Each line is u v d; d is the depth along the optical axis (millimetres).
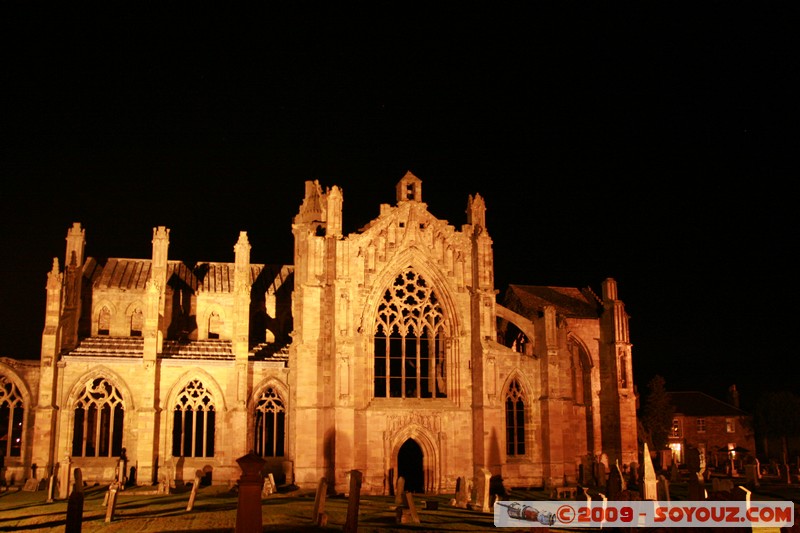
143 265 104938
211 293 102562
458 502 65500
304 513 57500
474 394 84438
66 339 91562
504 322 103000
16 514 57750
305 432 80000
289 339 104062
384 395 93875
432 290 86625
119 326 99250
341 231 83438
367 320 83188
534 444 87000
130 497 70812
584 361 105688
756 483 78438
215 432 88500
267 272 108875
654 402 131125
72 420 86250
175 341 94875
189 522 52438
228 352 92250
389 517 56031
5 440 105938
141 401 86375
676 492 73125
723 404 143250
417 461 91500
